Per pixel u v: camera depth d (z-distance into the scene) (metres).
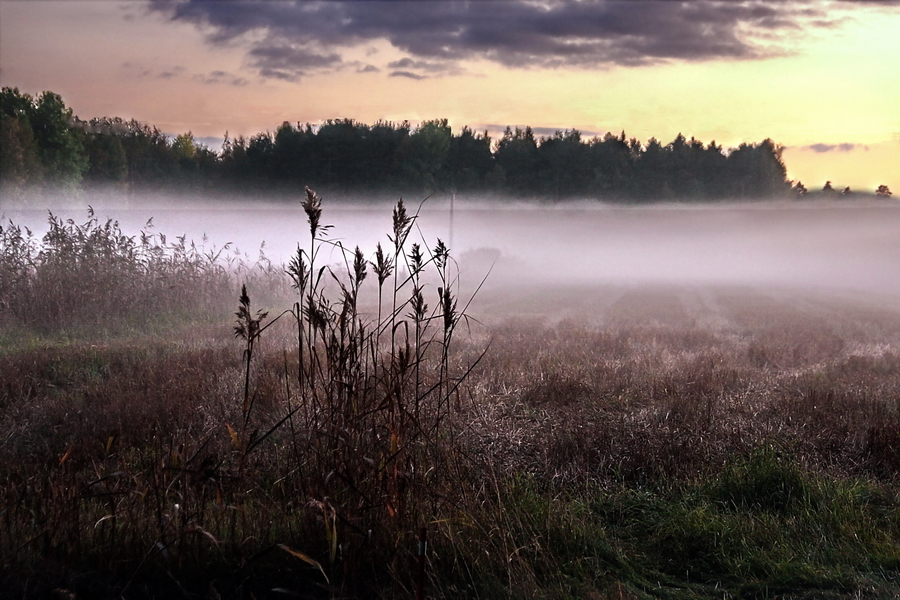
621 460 6.29
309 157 86.81
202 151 93.75
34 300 13.64
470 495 4.71
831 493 5.50
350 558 3.91
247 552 4.04
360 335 4.86
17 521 4.18
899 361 12.61
